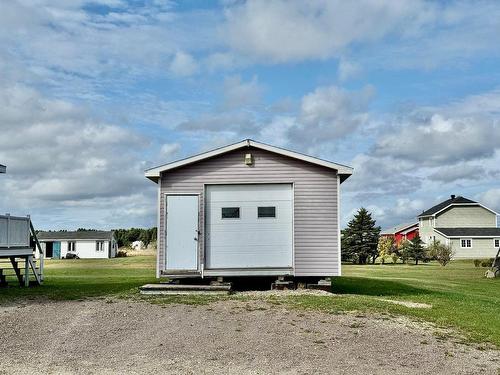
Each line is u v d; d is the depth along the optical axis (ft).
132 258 215.51
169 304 48.91
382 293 64.18
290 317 43.52
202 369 31.40
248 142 60.29
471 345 37.99
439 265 170.71
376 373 31.40
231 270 59.93
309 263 60.13
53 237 238.48
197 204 60.75
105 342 36.76
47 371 30.73
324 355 34.37
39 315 44.83
